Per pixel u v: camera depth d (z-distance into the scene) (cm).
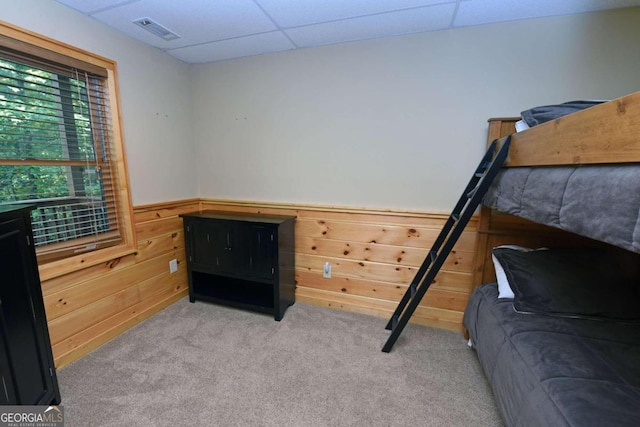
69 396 160
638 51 179
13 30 155
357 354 202
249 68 266
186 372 181
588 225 86
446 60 213
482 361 167
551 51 192
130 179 228
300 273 278
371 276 256
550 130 114
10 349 122
